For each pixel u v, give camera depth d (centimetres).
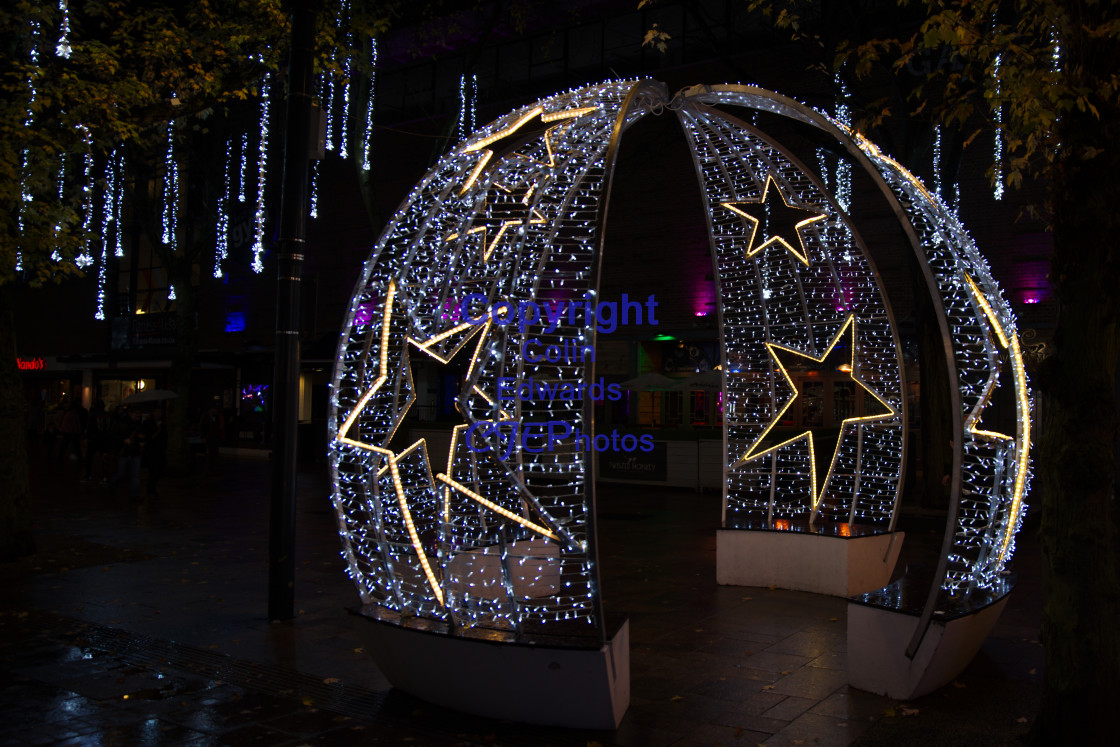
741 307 879
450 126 1454
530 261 570
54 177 903
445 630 442
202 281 2777
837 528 763
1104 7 374
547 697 418
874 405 1794
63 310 3225
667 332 1977
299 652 552
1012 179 504
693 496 1491
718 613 650
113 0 989
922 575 574
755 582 748
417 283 563
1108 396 372
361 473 526
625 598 701
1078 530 371
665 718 434
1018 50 462
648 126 2017
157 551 914
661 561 870
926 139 1234
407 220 570
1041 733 380
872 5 1289
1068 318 378
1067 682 369
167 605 675
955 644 461
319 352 2244
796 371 1859
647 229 2036
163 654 546
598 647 404
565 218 600
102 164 1753
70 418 1938
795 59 1766
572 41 2080
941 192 1225
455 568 586
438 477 475
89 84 852
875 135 1235
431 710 448
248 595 710
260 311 2627
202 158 1825
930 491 1217
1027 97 450
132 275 2995
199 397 2747
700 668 515
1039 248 1557
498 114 2141
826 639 578
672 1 1908
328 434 528
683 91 651
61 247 848
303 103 651
